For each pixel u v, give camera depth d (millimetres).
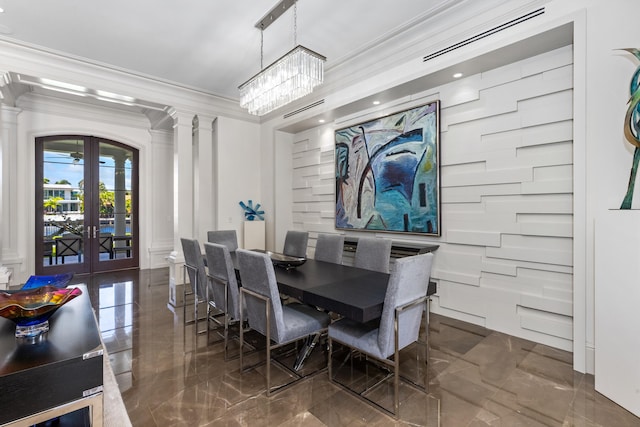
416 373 2352
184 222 5012
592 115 2281
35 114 5102
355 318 1844
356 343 2035
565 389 2125
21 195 4988
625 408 1905
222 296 2715
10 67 3643
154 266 6273
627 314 1912
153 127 6184
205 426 1772
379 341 1902
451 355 2627
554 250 2744
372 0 2840
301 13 3031
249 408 1938
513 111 2977
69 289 1644
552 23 2463
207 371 2385
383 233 4203
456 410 1916
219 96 5180
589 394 2064
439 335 3027
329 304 2010
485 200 3184
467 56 2967
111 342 2896
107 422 1747
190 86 4801
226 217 5453
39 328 1312
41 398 1033
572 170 2633
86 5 2930
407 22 3168
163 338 2990
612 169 2195
